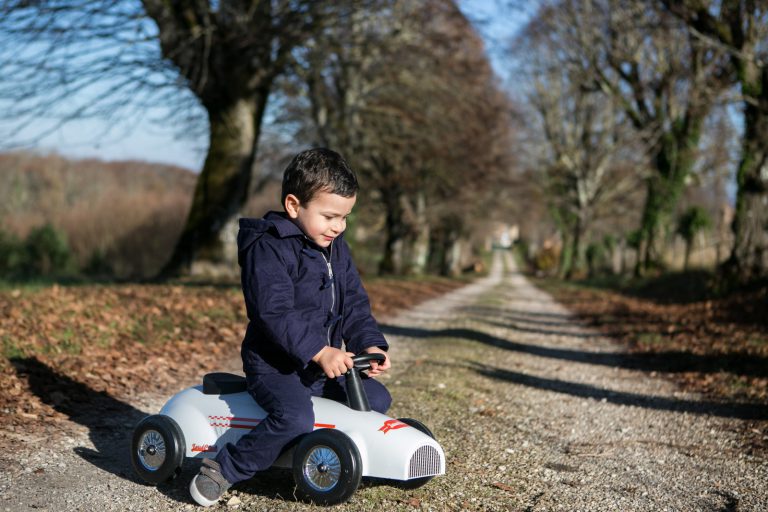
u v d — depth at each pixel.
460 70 22.34
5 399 4.98
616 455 4.78
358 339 3.58
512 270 86.06
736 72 17.56
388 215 36.94
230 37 13.96
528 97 43.78
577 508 3.65
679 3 17.02
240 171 15.96
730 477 4.30
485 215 40.31
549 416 5.95
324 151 3.40
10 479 3.65
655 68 26.53
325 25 15.23
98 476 3.82
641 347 10.63
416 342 10.33
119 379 6.18
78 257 21.78
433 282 33.06
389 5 16.39
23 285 11.22
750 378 7.56
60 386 5.55
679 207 33.72
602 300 22.30
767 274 15.61
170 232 22.89
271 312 3.24
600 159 42.19
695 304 16.12
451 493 3.74
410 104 22.81
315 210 3.34
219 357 7.85
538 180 45.38
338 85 22.28
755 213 15.80
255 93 16.05
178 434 3.57
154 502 3.45
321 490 3.27
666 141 27.84
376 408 3.63
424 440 3.33
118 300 9.55
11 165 31.53
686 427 5.69
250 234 3.42
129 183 31.41
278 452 3.31
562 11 30.09
